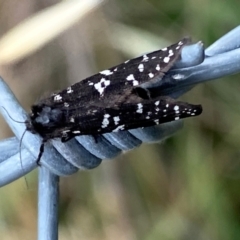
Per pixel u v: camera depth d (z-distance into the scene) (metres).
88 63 0.19
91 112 0.12
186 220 0.20
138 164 0.21
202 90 0.21
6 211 0.20
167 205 0.21
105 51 0.20
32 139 0.11
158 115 0.12
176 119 0.12
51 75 0.19
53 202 0.12
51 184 0.12
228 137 0.21
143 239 0.20
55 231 0.12
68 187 0.21
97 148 0.11
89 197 0.21
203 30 0.21
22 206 0.20
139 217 0.21
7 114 0.11
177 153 0.21
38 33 0.15
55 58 0.19
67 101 0.12
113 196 0.21
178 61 0.11
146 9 0.21
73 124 0.12
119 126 0.12
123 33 0.20
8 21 0.18
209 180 0.21
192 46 0.11
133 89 0.12
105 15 0.20
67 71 0.19
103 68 0.20
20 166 0.11
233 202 0.21
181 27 0.21
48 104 0.12
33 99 0.19
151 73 0.12
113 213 0.21
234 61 0.11
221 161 0.21
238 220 0.20
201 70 0.11
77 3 0.15
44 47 0.19
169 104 0.12
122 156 0.21
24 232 0.20
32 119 0.12
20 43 0.15
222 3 0.20
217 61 0.11
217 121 0.21
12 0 0.18
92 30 0.19
